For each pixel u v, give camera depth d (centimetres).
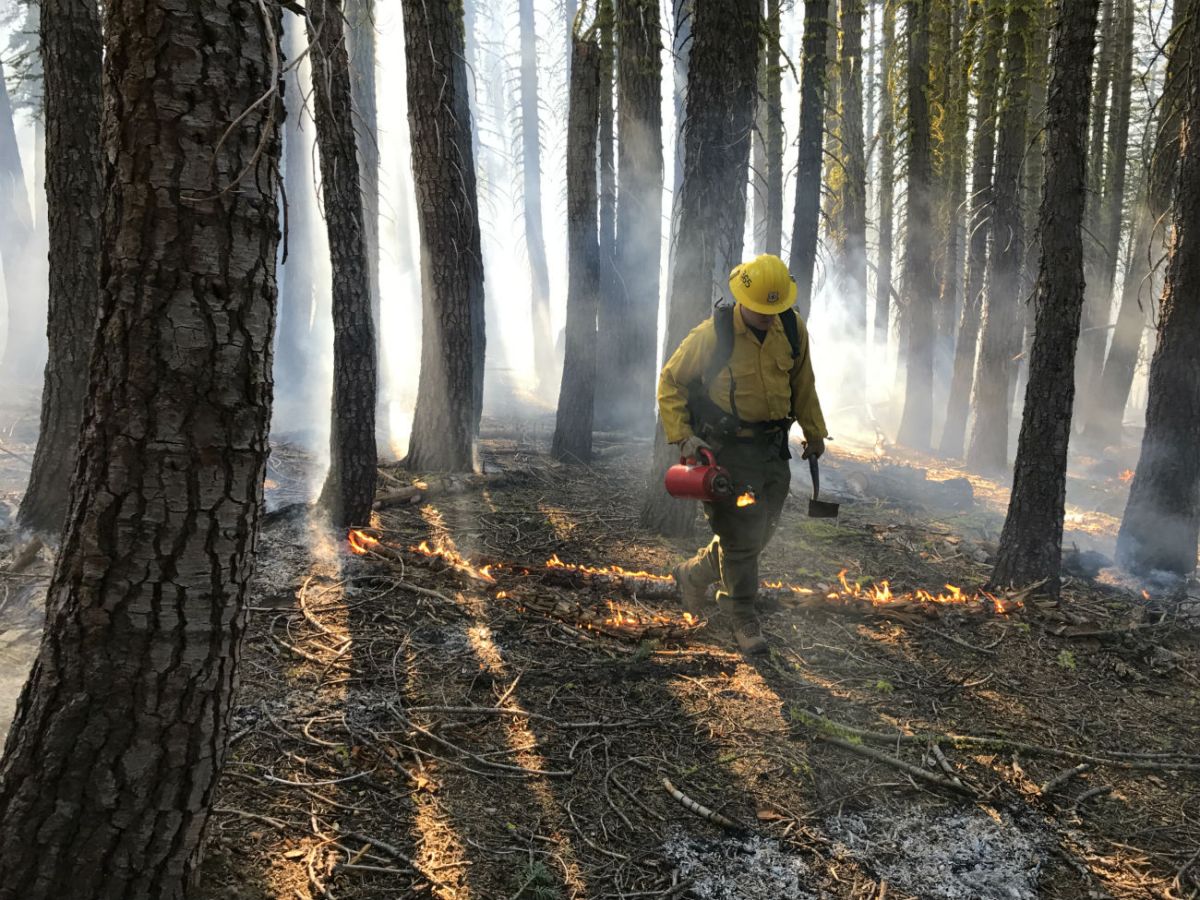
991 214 1253
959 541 717
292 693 353
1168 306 614
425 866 267
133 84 181
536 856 278
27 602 430
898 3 1434
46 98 505
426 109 736
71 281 518
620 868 277
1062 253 518
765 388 409
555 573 514
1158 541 621
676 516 641
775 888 274
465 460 802
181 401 189
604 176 1179
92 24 505
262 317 199
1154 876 296
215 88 185
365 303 555
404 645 405
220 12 184
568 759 330
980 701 409
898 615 498
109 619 193
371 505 578
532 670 396
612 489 807
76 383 523
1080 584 610
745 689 396
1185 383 608
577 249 916
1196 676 456
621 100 1090
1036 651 471
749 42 604
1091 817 326
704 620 467
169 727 201
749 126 611
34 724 199
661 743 346
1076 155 511
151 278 185
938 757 352
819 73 1036
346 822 282
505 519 658
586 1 909
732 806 312
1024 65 1163
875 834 305
